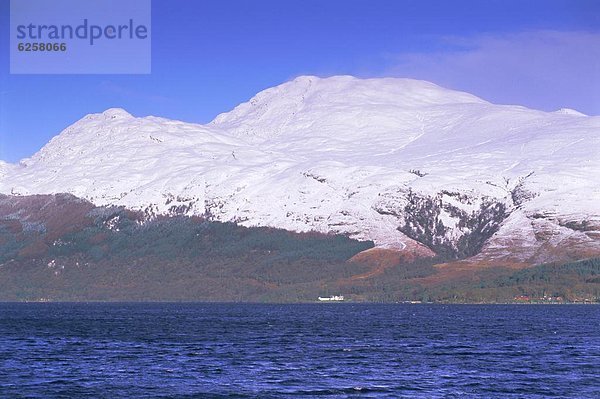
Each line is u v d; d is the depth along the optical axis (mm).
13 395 123375
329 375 142625
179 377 139875
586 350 187625
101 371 146750
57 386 130875
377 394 124500
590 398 123000
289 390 127750
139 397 122125
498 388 130375
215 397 122375
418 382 135375
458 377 141125
